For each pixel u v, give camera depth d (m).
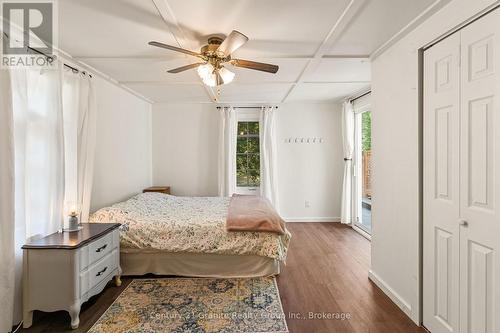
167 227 2.94
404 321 2.20
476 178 1.63
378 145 2.75
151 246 2.88
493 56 1.51
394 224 2.48
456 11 1.73
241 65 2.46
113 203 3.84
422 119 2.12
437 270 1.98
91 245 2.31
